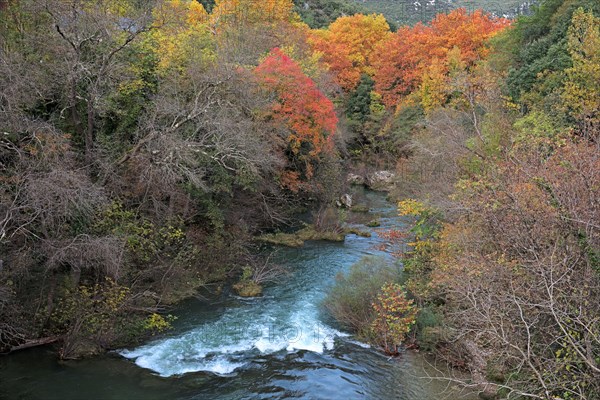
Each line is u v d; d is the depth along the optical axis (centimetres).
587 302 869
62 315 1384
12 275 1302
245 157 2014
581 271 977
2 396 1126
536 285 955
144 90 1988
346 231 2766
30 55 1639
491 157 1655
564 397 790
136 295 1541
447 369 1345
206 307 1742
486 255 1150
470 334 1336
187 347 1445
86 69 1541
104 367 1295
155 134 1612
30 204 1230
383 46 4822
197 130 1800
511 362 1115
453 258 1378
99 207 1416
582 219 1002
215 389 1233
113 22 1778
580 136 1528
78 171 1465
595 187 1040
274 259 2270
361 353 1459
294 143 2594
